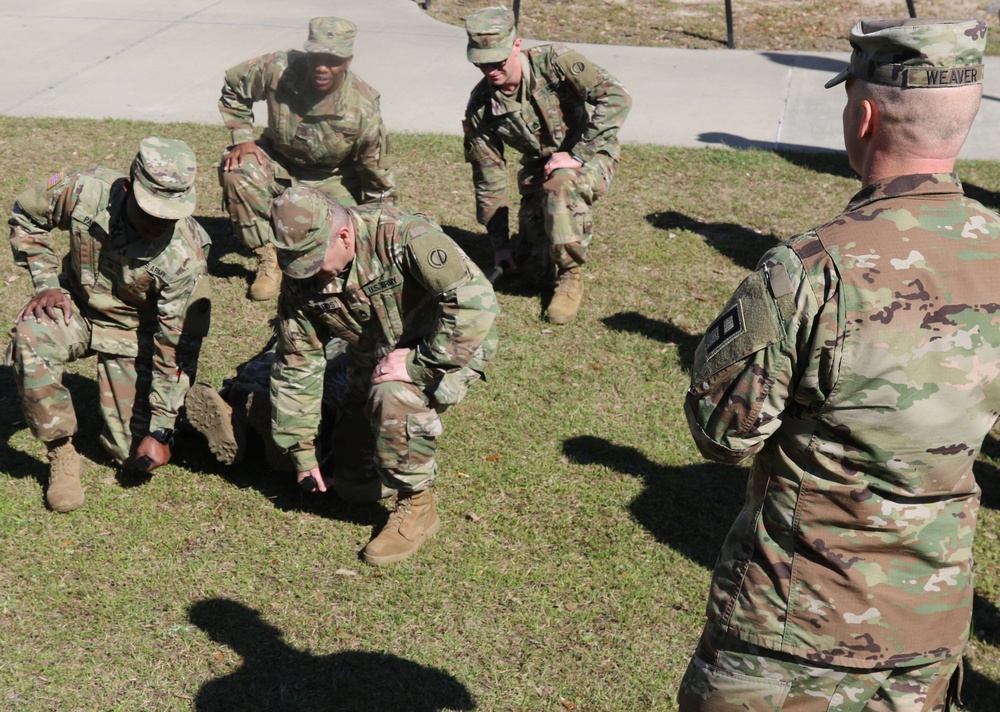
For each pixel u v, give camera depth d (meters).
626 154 8.77
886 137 2.01
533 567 3.93
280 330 3.76
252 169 5.83
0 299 5.91
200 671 3.40
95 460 4.52
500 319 5.94
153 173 3.64
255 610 3.68
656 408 5.07
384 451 3.74
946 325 1.94
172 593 3.73
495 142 6.14
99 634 3.54
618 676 3.42
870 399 1.97
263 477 4.45
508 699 3.32
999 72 11.46
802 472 2.10
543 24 13.46
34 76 10.54
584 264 6.64
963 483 2.08
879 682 2.14
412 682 3.38
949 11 14.66
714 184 8.18
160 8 13.47
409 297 3.64
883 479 2.03
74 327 4.04
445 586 3.82
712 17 14.24
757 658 2.19
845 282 1.95
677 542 4.09
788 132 9.52
